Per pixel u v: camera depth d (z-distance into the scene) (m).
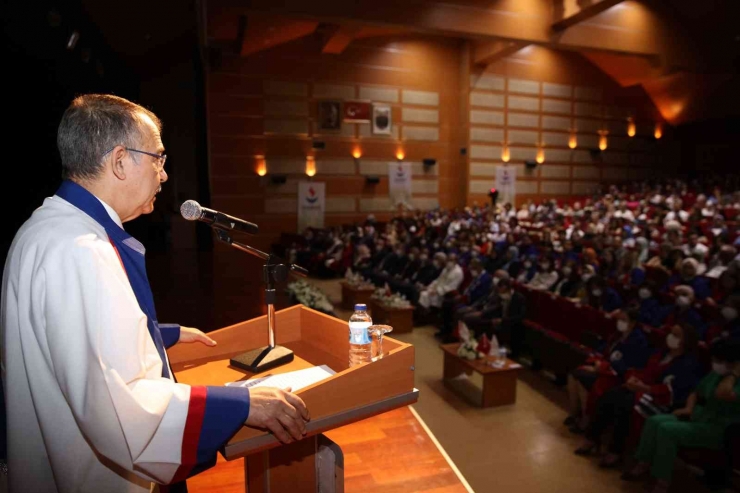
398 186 18.09
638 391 4.17
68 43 7.66
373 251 13.19
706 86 19.59
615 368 4.67
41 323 0.94
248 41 14.14
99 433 0.89
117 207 1.12
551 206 18.14
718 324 5.22
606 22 14.95
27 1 6.35
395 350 1.30
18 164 7.14
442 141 18.75
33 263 0.97
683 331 4.19
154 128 1.16
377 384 1.26
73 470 1.02
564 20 13.63
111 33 10.03
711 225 11.83
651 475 3.83
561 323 6.58
